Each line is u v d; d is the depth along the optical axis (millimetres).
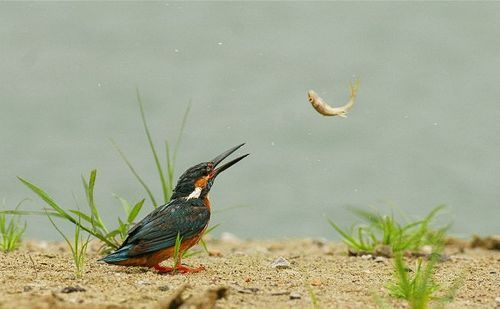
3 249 10523
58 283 7926
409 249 11008
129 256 8727
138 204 9883
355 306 7293
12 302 6820
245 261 10125
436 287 7902
